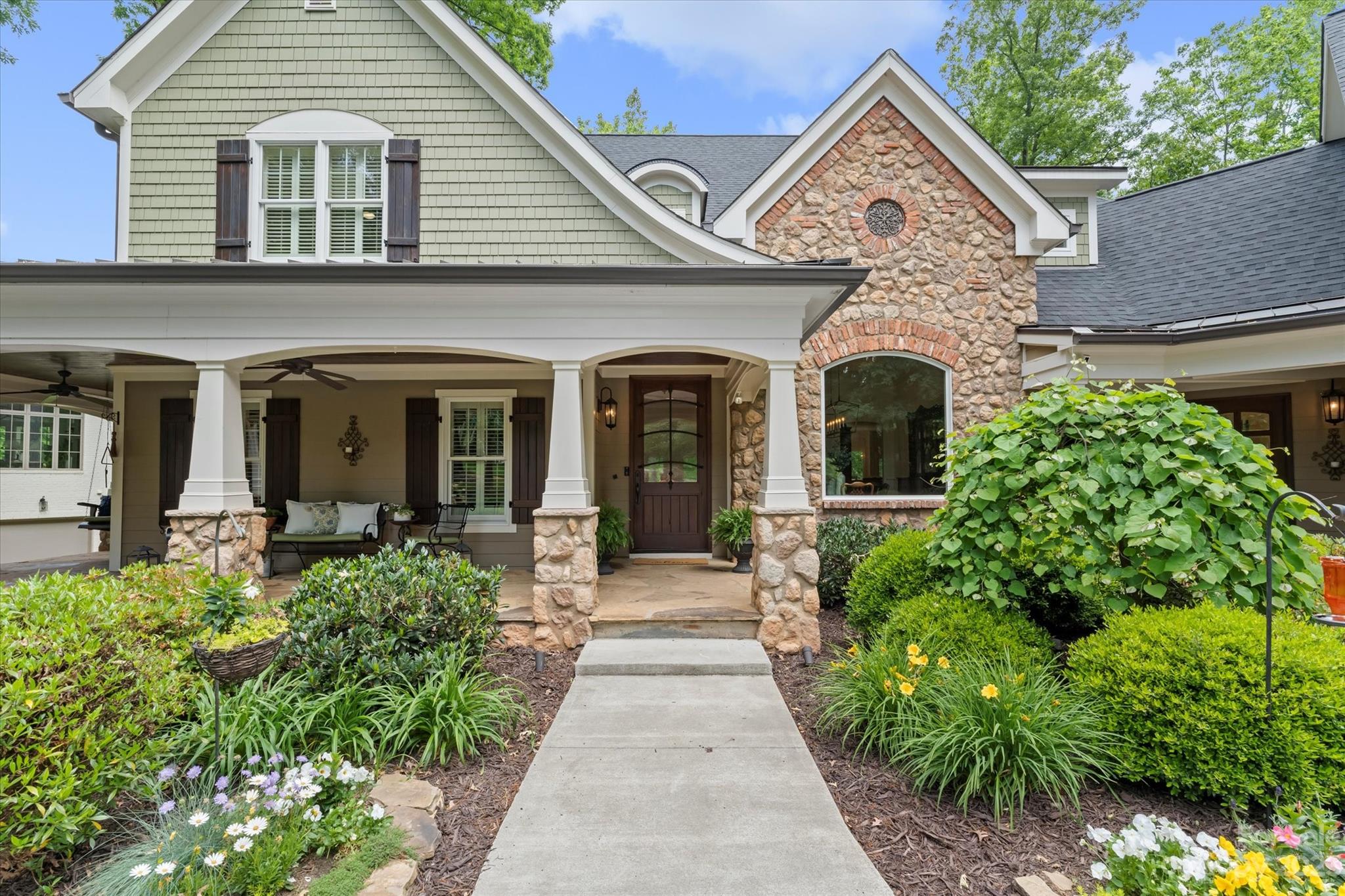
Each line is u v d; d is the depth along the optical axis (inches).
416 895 95.5
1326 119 375.6
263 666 125.0
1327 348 246.1
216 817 101.6
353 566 170.7
